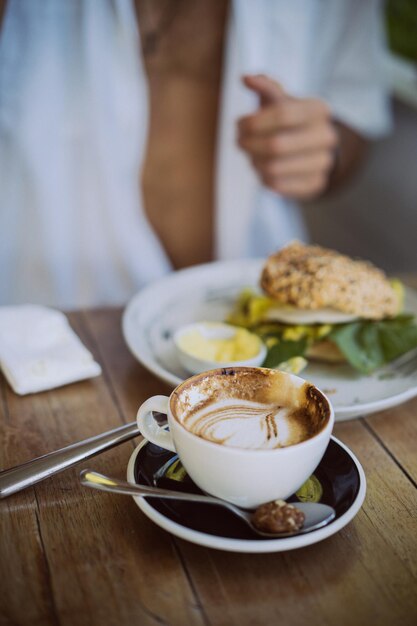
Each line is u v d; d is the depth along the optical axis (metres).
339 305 0.64
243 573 0.42
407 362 0.65
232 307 0.74
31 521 0.45
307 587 0.41
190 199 1.08
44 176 0.98
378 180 1.70
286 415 0.44
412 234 1.57
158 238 1.10
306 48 1.07
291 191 1.00
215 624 0.39
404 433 0.55
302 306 0.64
